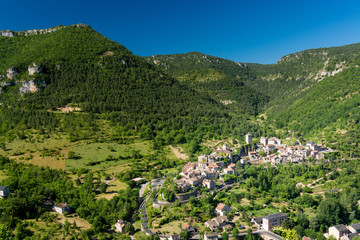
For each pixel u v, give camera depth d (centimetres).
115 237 19275
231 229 19562
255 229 19925
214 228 19488
